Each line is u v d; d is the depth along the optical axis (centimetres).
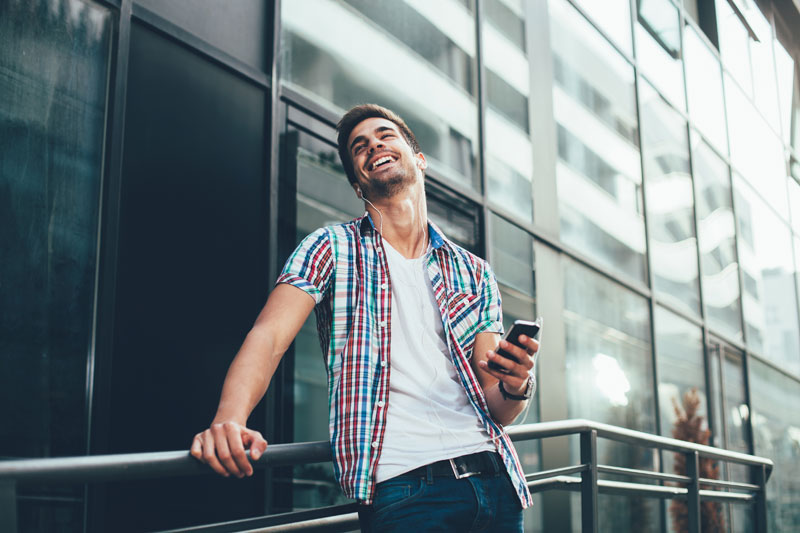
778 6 1468
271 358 154
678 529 804
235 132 409
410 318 177
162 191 366
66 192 332
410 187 189
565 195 726
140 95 364
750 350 1124
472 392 175
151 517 331
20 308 310
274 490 390
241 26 422
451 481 164
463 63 611
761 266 1234
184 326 365
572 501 653
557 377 657
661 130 954
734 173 1178
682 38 1067
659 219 910
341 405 164
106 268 335
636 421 784
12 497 121
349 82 493
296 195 439
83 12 348
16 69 320
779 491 1145
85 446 322
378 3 530
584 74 802
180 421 356
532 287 647
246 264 402
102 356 328
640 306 835
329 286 175
